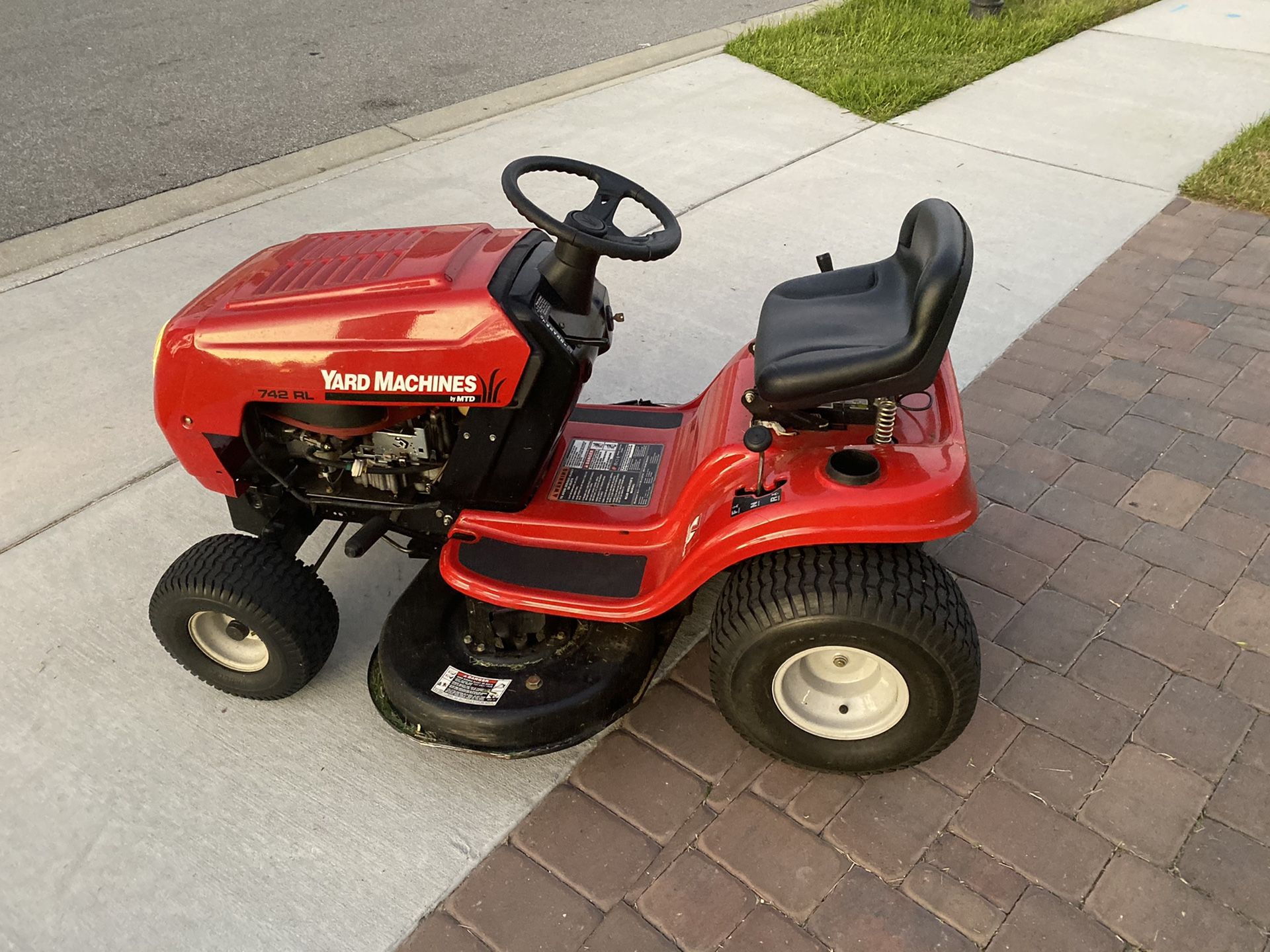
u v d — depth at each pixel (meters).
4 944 2.29
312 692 2.89
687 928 2.26
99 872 2.42
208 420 2.66
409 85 7.34
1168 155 5.84
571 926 2.28
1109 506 3.37
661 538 2.68
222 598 2.57
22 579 3.29
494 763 2.65
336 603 3.12
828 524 2.22
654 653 2.71
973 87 6.97
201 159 6.16
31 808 2.58
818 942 2.22
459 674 2.62
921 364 2.17
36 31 8.76
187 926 2.30
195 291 4.80
